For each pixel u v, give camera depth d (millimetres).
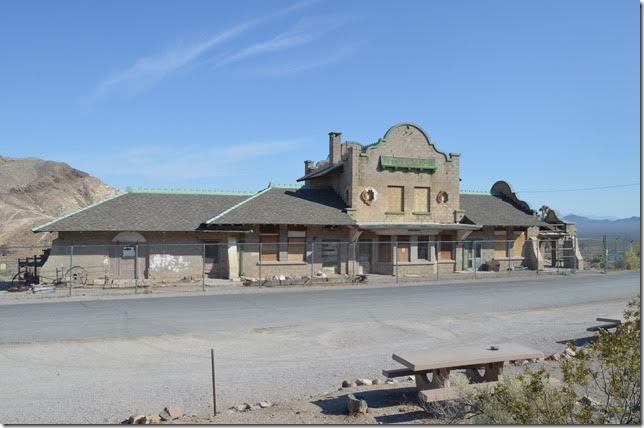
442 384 9719
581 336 16750
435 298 26172
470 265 40969
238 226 33875
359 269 37125
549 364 12609
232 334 17094
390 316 20672
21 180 99875
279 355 14414
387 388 11008
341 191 38656
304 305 23625
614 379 7852
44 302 24359
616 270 43906
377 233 37312
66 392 10961
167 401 10406
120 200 34500
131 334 16922
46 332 17109
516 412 7691
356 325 18734
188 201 36219
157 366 13156
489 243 41938
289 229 35156
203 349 15039
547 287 31250
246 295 27297
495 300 25438
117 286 29766
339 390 10914
